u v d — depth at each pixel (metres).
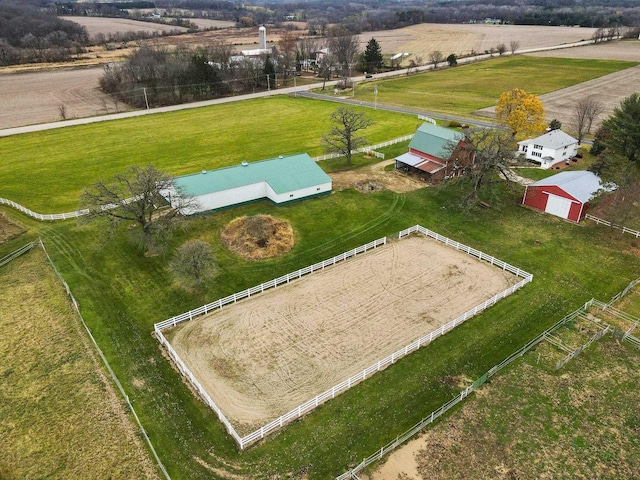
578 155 72.81
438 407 30.84
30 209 57.31
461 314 39.38
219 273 44.72
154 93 113.88
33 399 31.42
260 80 128.62
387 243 50.38
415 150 67.50
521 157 60.03
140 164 71.81
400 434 28.95
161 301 40.88
